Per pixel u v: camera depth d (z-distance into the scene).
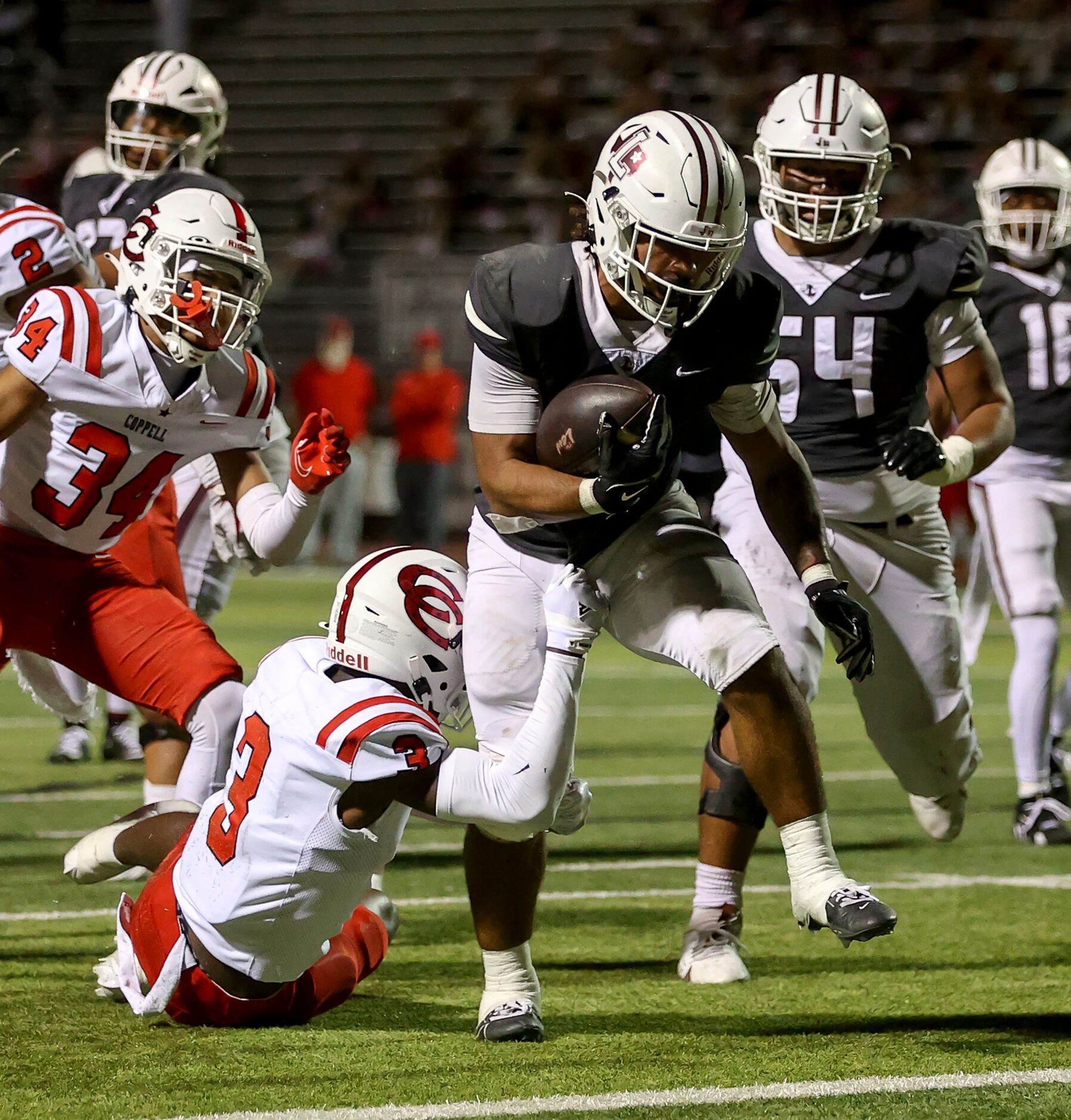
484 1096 9.43
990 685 34.03
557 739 9.95
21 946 13.38
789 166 13.96
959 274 14.02
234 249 11.93
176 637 12.66
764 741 10.65
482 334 10.51
